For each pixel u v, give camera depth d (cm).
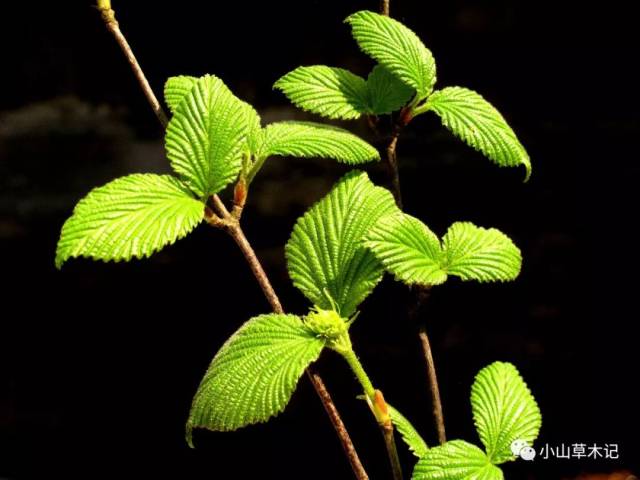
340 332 78
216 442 174
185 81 82
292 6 235
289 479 164
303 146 80
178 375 189
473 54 232
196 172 78
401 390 171
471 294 187
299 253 80
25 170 245
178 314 201
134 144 249
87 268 215
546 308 183
